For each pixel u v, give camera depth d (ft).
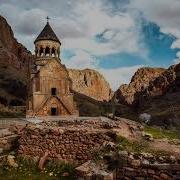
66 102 158.51
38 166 49.98
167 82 402.93
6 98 266.36
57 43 172.96
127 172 40.24
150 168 39.14
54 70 160.35
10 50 450.30
